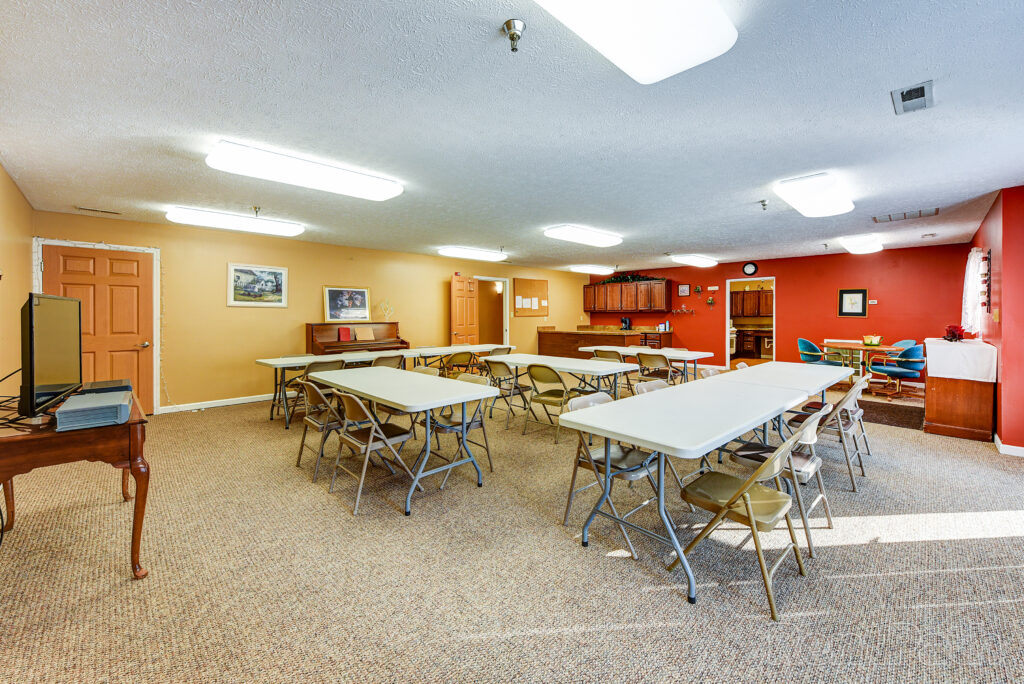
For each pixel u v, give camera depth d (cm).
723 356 905
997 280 395
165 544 228
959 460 352
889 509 267
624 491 294
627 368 438
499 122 248
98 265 473
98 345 473
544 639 163
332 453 375
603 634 165
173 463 351
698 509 268
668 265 946
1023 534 236
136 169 321
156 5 149
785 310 824
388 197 361
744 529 244
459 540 233
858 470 331
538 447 394
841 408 274
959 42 175
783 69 195
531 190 384
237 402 571
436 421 325
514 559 215
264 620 173
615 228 552
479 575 202
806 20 161
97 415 181
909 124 252
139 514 196
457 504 277
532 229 555
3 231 316
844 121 249
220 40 170
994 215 411
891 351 643
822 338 784
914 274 700
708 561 213
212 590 191
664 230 564
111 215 463
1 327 313
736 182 363
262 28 163
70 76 195
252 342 584
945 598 185
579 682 144
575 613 177
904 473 325
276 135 263
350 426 317
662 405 242
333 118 241
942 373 422
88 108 226
